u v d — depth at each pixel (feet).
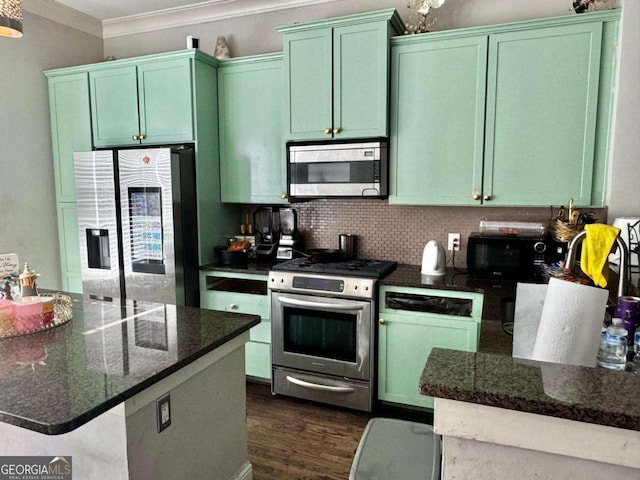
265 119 9.95
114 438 4.18
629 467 2.36
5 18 4.78
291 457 7.38
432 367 2.88
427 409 8.46
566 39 7.61
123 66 10.25
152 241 9.62
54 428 3.22
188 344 4.92
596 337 3.20
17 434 4.86
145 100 10.15
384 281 8.31
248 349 9.69
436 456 3.88
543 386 2.57
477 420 2.59
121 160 9.62
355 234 10.56
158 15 11.60
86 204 10.19
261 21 10.90
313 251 10.07
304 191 9.43
